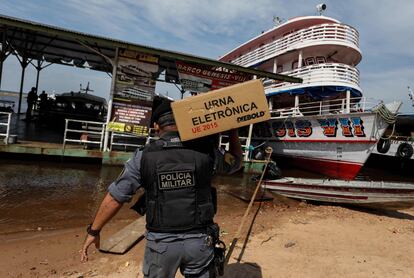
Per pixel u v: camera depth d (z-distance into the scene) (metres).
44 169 11.07
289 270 4.63
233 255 5.05
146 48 11.96
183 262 2.27
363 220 7.91
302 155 16.27
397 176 18.78
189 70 14.28
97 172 11.38
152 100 12.99
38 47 19.38
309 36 16.98
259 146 17.03
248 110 2.41
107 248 5.06
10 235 5.77
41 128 18.34
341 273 4.64
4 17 10.11
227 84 14.77
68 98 20.33
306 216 8.05
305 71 16.89
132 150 13.87
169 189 2.20
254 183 12.26
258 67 20.39
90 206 7.78
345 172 14.18
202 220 2.25
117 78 12.61
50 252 5.02
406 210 9.99
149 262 2.29
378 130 12.90
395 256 5.46
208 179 2.33
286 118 16.61
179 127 2.26
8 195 8.10
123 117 12.75
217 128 2.34
